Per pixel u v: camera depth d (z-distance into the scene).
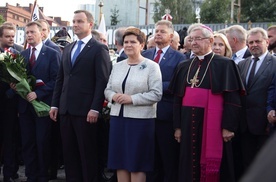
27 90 4.86
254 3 35.62
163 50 4.79
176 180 4.61
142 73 4.12
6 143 5.33
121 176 4.14
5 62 4.80
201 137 3.85
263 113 4.19
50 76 5.11
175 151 4.61
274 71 4.21
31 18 8.97
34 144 5.13
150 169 4.09
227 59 3.93
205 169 3.79
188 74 4.02
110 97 4.17
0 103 5.21
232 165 3.90
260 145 4.25
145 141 4.06
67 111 4.54
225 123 3.79
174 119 4.12
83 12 4.64
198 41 3.95
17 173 6.10
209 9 39.62
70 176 4.72
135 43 4.15
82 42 4.66
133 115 4.04
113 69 4.35
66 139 4.66
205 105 3.85
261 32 4.34
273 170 0.75
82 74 4.55
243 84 4.04
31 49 5.22
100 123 5.13
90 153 4.59
